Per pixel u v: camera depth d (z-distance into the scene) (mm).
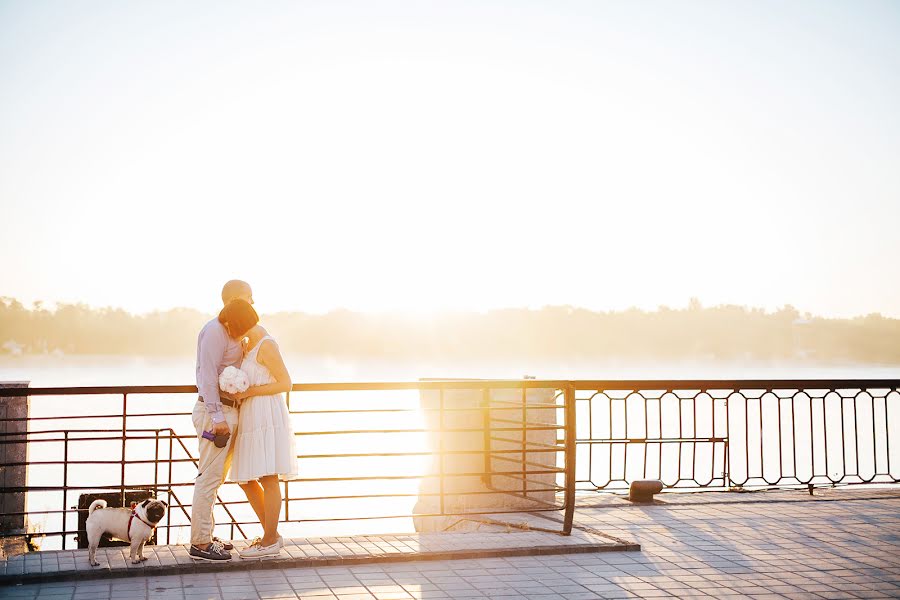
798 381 9625
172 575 5914
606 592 5621
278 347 6137
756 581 5926
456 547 6645
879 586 5820
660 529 7602
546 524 7703
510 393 8633
